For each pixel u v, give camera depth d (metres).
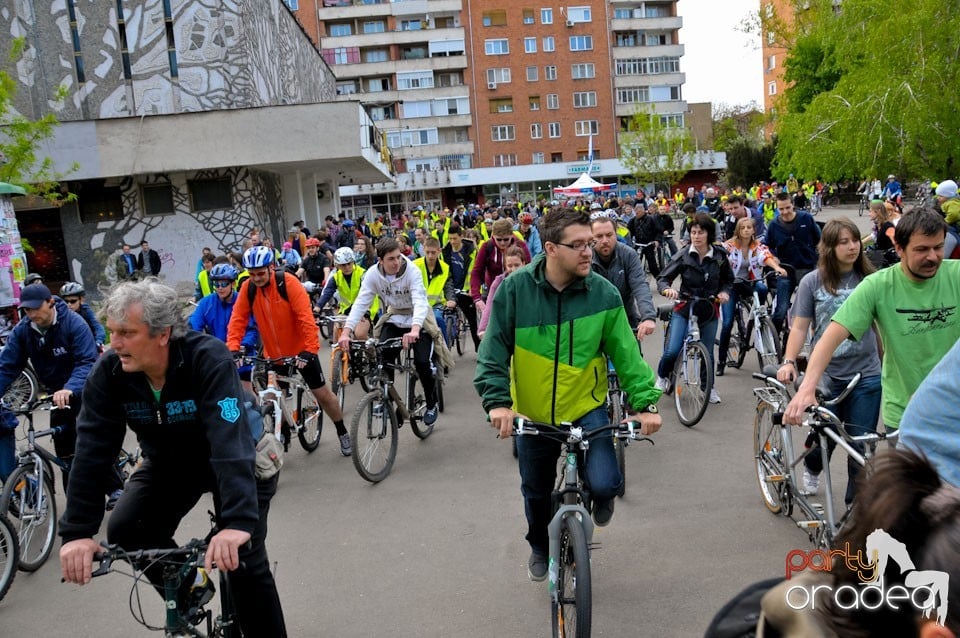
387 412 6.68
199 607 3.25
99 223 23.81
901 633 1.42
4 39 24.09
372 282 7.33
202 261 15.60
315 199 33.66
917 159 22.92
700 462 6.31
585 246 3.63
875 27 23.08
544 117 73.75
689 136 68.31
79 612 4.63
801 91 52.34
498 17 72.94
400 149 72.88
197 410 3.11
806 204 38.56
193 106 25.42
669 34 76.94
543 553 4.23
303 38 37.16
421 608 4.29
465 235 16.77
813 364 3.85
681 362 7.54
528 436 3.93
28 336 5.75
